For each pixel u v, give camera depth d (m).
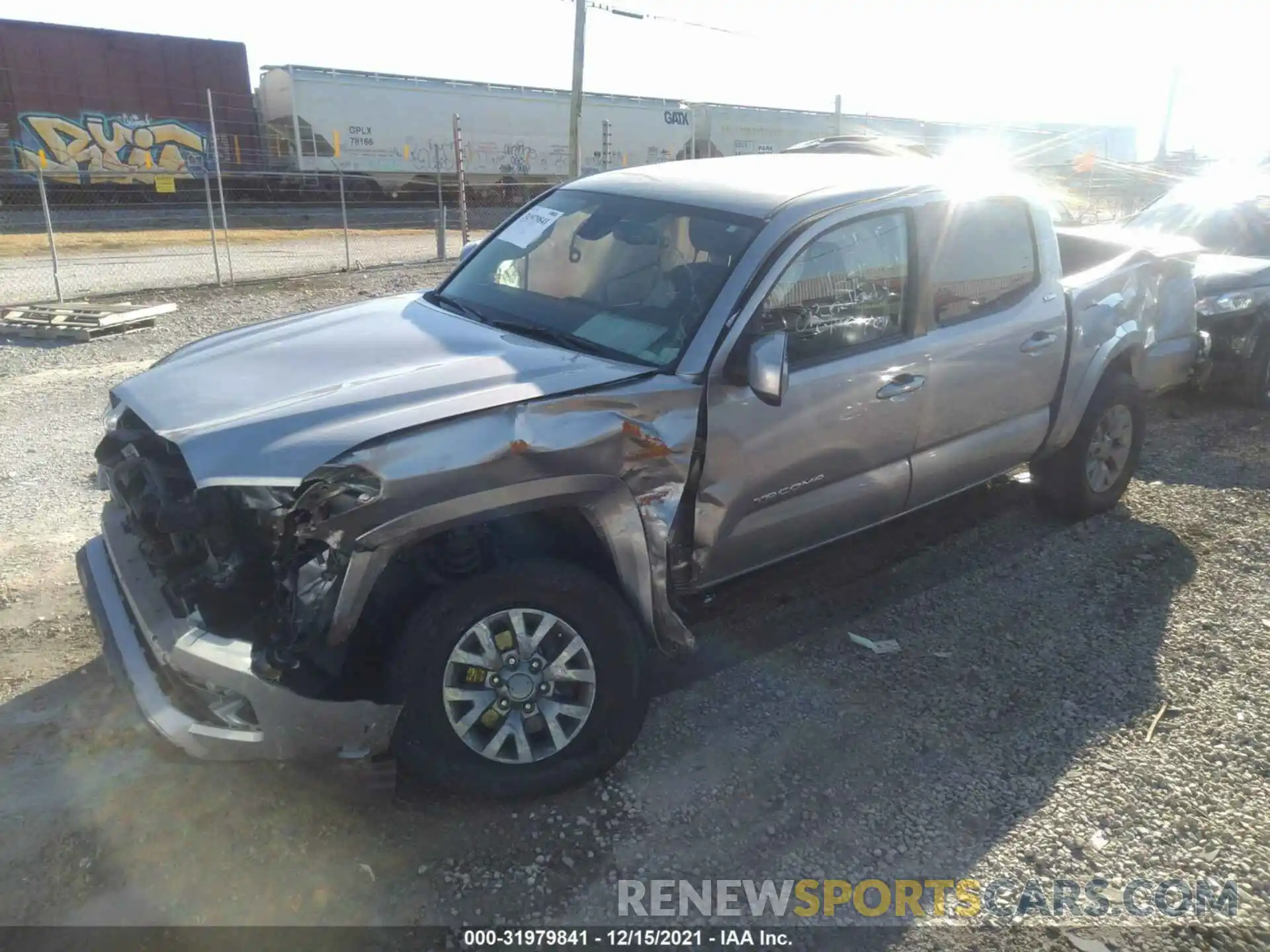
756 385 3.35
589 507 3.21
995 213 4.67
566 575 3.17
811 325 3.83
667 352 3.55
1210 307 7.75
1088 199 26.66
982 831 3.23
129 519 3.55
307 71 25.11
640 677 3.36
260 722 2.82
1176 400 8.41
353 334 3.83
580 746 3.28
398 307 4.27
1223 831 3.25
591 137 30.02
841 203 3.99
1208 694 4.03
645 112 30.91
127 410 3.54
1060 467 5.51
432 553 3.12
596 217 4.25
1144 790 3.44
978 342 4.48
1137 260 5.83
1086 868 3.09
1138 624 4.58
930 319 4.29
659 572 3.42
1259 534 5.59
